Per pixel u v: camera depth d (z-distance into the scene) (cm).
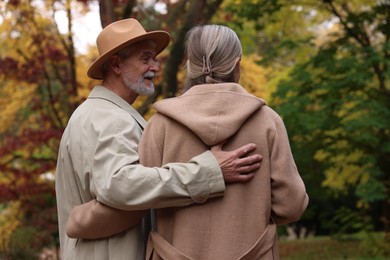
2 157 809
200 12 676
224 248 244
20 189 824
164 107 257
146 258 261
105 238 271
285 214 254
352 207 1620
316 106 1041
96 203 263
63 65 888
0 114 946
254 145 252
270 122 257
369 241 1162
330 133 998
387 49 901
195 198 246
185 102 255
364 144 991
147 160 257
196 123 248
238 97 254
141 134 282
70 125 283
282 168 253
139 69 290
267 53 991
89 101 287
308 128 891
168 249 250
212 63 262
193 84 268
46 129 818
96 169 261
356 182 1204
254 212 250
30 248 931
